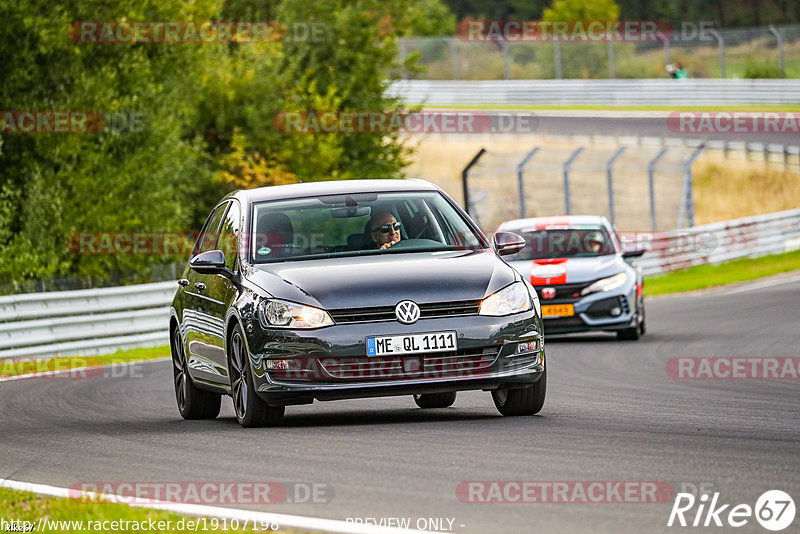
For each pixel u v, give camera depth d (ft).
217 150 402.93
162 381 162.20
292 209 108.99
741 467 76.28
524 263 199.52
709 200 531.91
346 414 113.60
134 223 322.96
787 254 407.03
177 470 81.87
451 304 97.19
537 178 566.36
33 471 86.17
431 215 109.19
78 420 120.06
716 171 548.31
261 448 89.20
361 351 95.30
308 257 104.63
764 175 535.19
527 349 98.68
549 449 84.38
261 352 97.19
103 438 101.81
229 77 403.95
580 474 74.38
